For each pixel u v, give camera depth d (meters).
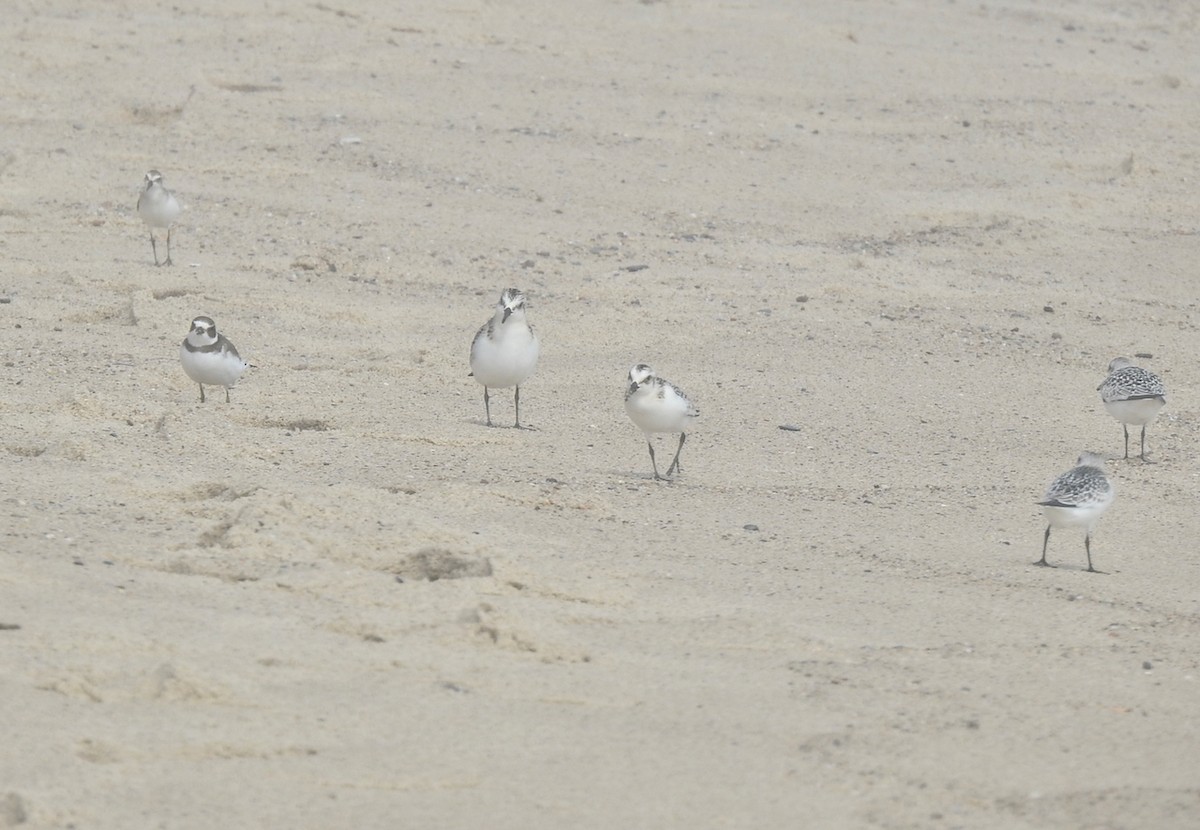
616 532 13.12
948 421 18.06
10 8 32.56
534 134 28.78
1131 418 16.86
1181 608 12.16
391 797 8.33
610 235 24.83
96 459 13.87
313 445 15.19
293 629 10.27
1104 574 12.98
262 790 8.30
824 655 10.63
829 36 35.16
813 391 18.84
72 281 21.38
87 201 25.02
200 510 12.50
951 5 39.25
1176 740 9.52
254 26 32.84
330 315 20.70
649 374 14.68
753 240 24.98
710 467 15.74
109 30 31.91
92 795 8.09
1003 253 25.20
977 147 29.58
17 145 26.91
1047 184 28.05
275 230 24.20
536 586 11.35
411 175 26.75
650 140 28.84
